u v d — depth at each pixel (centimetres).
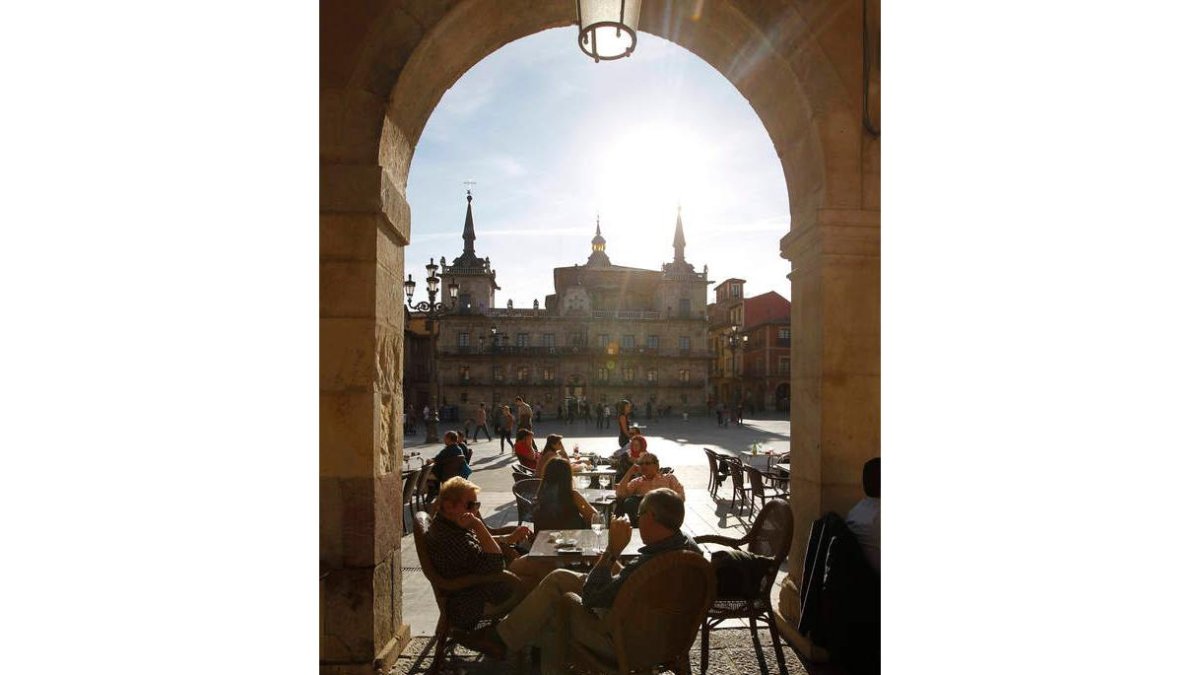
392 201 425
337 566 400
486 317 6397
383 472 422
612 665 329
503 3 446
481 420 2881
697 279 6669
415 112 470
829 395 451
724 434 3331
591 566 425
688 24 493
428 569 377
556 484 529
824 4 457
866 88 447
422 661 434
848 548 404
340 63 415
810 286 477
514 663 424
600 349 6469
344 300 404
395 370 451
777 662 429
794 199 518
